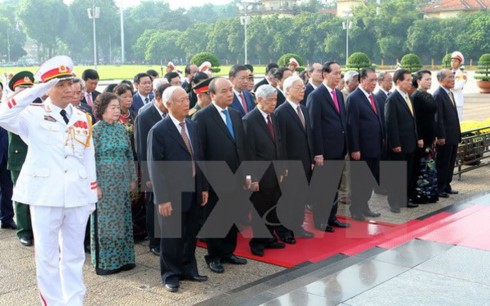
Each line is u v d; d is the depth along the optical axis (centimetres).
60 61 380
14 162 578
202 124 505
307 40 5469
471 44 4841
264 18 5809
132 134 576
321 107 609
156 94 530
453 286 393
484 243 495
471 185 830
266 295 392
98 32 7281
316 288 392
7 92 642
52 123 383
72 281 402
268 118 546
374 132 652
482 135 924
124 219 498
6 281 477
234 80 633
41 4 6900
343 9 6531
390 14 5297
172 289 452
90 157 408
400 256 461
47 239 384
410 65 3028
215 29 5934
